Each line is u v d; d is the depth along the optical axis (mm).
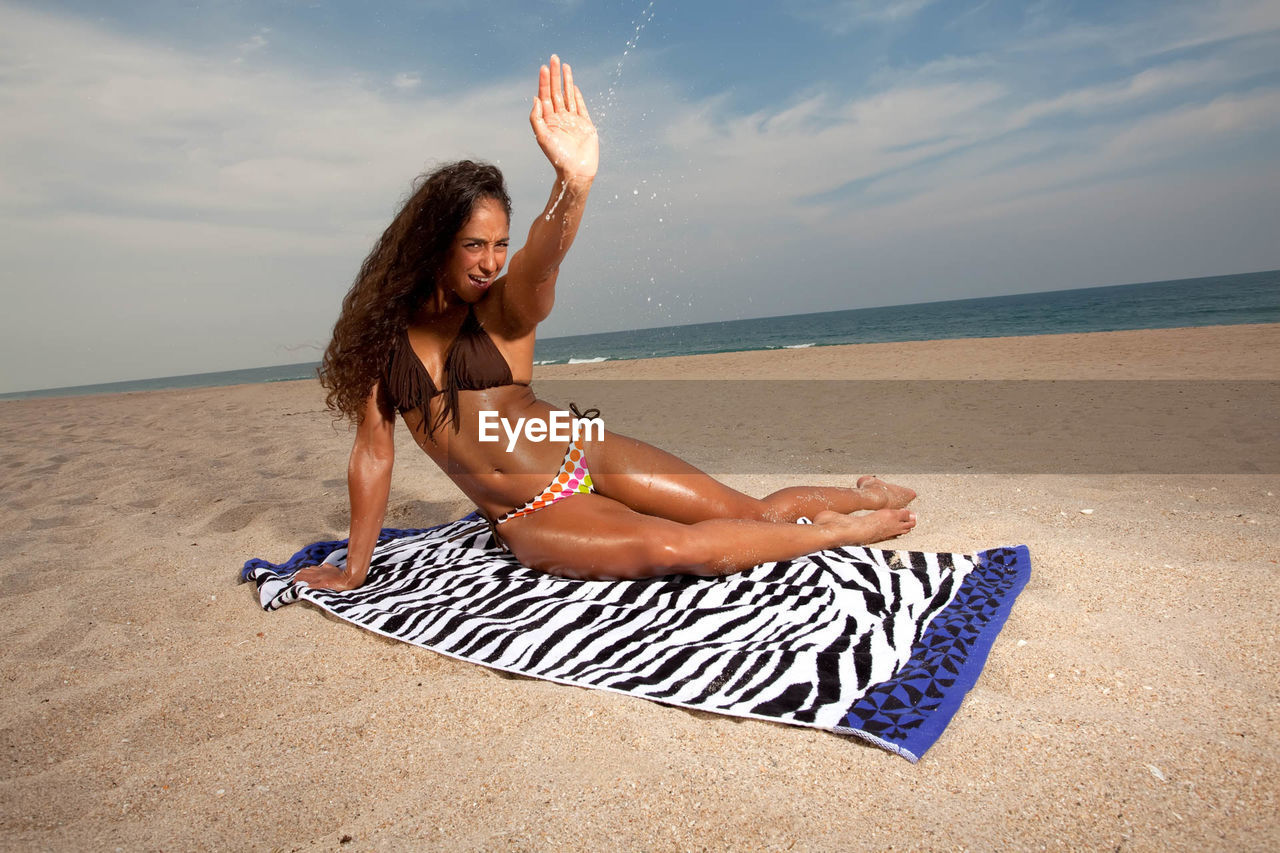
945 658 2049
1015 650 2111
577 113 2338
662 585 2705
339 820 1610
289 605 2906
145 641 2648
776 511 3100
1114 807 1476
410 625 2553
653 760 1726
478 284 2596
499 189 2561
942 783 1588
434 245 2523
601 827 1511
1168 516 3148
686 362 17797
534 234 2395
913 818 1487
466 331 2691
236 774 1796
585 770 1709
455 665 2326
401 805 1639
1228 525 2938
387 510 4434
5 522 4652
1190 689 1846
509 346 2730
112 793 1737
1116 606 2311
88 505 5000
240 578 3268
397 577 3068
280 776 1781
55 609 2990
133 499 5078
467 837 1511
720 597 2596
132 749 1940
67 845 1559
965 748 1694
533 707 2016
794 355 16906
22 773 1868
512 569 2973
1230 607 2209
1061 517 3275
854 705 1870
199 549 3773
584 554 2678
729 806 1550
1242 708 1750
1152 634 2115
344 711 2062
